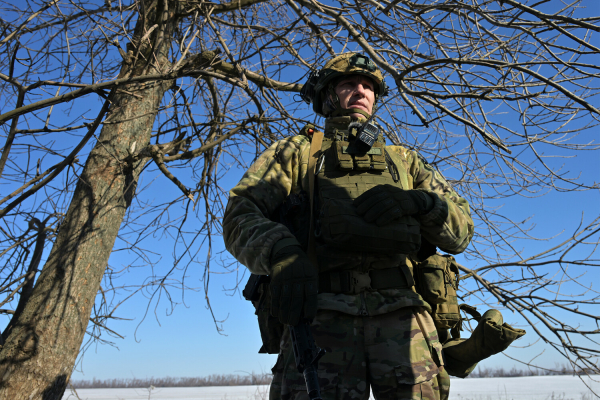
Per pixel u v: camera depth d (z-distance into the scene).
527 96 2.36
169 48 4.13
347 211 1.38
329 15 3.15
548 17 2.22
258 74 4.11
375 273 1.44
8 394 2.91
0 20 2.95
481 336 1.68
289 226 1.58
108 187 3.60
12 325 3.21
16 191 2.93
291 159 1.69
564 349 3.47
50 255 3.36
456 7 2.57
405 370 1.34
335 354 1.35
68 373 3.16
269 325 1.58
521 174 3.42
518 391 34.25
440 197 1.58
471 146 3.57
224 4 4.29
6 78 2.81
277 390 1.49
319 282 1.45
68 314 3.19
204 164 4.45
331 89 1.84
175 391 62.81
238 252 1.43
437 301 1.78
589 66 2.32
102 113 2.90
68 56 2.76
